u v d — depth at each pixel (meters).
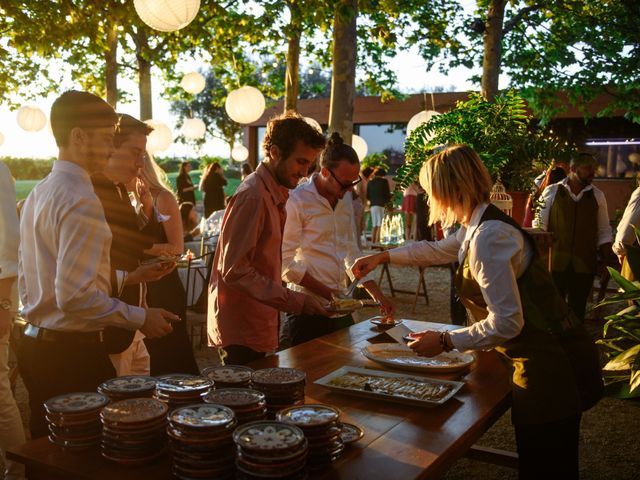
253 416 1.65
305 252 3.30
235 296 2.60
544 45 11.49
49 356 2.11
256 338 2.62
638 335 4.30
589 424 4.09
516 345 2.14
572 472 2.10
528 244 2.13
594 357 2.28
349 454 1.64
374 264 2.90
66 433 1.57
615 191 14.47
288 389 1.83
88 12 9.05
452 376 2.40
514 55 11.61
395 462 1.59
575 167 5.96
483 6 11.42
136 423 1.50
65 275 1.92
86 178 2.07
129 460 1.49
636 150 14.30
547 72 11.46
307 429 1.52
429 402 1.99
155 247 3.17
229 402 1.65
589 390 2.24
